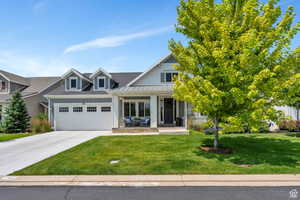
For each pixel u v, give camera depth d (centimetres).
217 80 673
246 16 655
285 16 643
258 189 413
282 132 1325
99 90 1811
